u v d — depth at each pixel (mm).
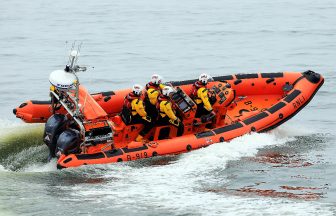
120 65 53062
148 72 50500
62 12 86625
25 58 56125
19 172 28344
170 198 25750
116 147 30562
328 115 38719
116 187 26812
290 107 32875
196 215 24250
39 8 90562
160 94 30469
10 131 33312
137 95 30234
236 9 87938
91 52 58812
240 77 35219
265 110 32719
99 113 29172
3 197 25531
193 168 28875
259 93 35188
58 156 28641
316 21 75562
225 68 52094
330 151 31469
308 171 28797
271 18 78875
